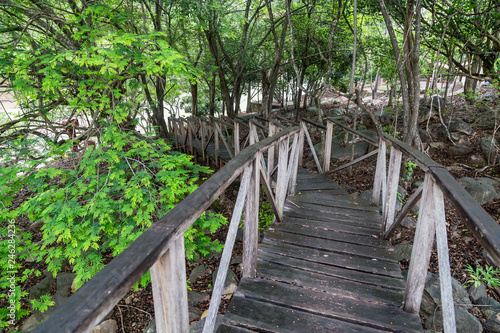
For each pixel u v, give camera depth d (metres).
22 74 3.00
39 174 2.77
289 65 10.56
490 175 4.21
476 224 0.94
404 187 4.21
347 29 7.38
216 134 6.53
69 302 0.58
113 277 0.66
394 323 1.67
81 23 3.90
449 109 7.05
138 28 6.50
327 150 4.88
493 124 5.46
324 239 2.65
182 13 5.57
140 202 2.85
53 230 2.52
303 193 3.95
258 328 1.64
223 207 5.54
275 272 2.15
